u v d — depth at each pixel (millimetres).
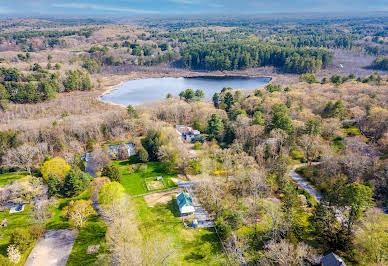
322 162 101938
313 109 146375
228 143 130375
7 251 67812
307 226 74812
